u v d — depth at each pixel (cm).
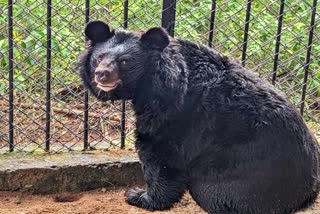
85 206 494
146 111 454
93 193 514
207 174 453
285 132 443
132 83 448
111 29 460
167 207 476
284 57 599
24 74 559
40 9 571
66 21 553
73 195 511
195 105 452
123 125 532
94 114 582
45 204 498
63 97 586
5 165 505
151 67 447
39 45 544
